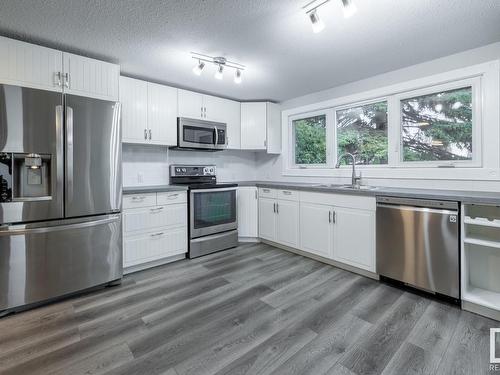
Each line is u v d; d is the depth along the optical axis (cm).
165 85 329
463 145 252
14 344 163
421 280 217
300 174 395
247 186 384
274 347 158
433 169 263
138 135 301
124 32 209
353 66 277
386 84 296
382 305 206
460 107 254
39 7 175
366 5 172
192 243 321
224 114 382
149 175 346
